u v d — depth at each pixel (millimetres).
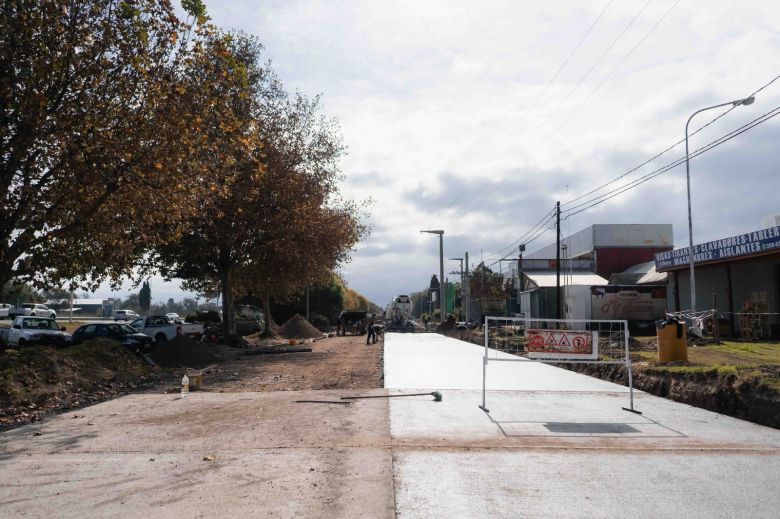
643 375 13742
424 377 15500
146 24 15852
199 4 15555
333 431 8734
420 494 5797
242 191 28750
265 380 16031
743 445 7902
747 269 32250
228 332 33375
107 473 6586
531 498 5676
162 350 22641
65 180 15773
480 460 7082
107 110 16109
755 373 10914
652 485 6102
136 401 12008
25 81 14898
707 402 10883
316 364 21188
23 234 16234
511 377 15508
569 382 14422
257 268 34531
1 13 14414
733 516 5215
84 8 15602
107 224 17078
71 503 5562
